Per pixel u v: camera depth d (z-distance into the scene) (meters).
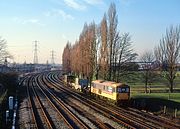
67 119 34.28
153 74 65.38
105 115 36.78
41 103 49.28
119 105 45.16
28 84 89.31
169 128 28.67
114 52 56.12
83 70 79.06
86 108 43.75
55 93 67.06
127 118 33.94
